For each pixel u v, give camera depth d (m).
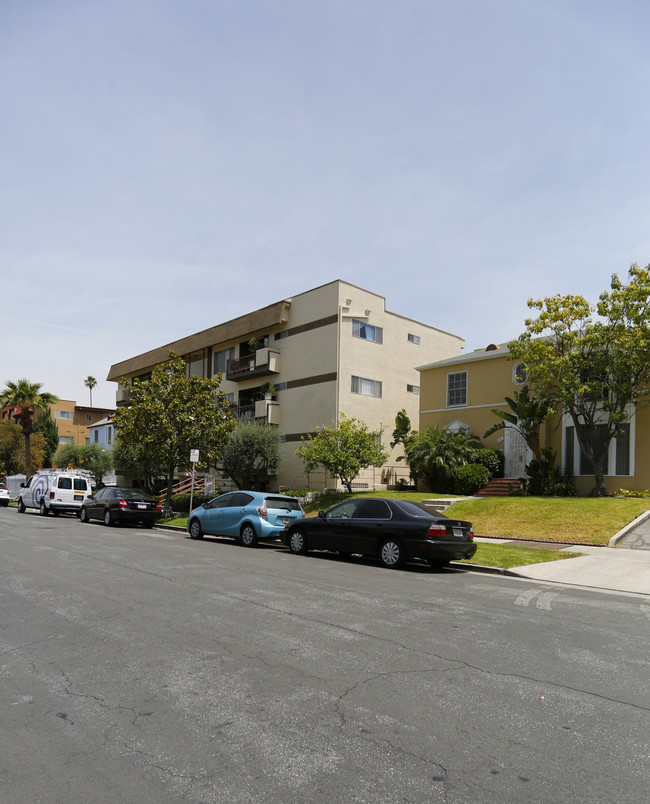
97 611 7.79
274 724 4.42
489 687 5.23
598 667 5.82
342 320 31.00
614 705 4.87
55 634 6.72
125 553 13.37
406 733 4.29
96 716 4.56
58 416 69.88
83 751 4.01
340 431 26.89
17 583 9.66
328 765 3.82
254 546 16.00
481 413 28.02
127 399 49.44
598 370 21.73
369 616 7.68
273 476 33.28
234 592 9.07
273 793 3.50
